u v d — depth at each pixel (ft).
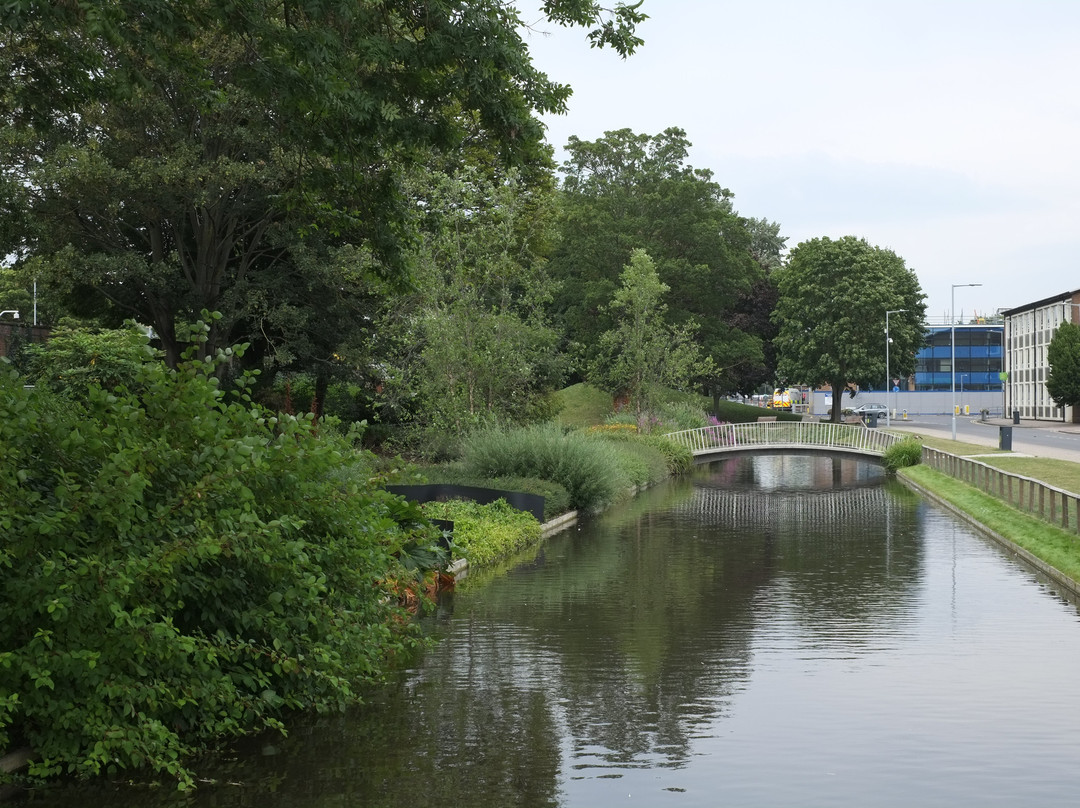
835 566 72.74
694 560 75.82
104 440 29.17
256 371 33.86
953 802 26.99
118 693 26.73
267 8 47.24
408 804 26.61
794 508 120.06
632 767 29.71
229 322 120.37
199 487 28.71
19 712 27.40
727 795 27.50
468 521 79.46
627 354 196.65
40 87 52.90
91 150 106.22
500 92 45.65
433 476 101.65
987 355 452.35
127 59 46.68
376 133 48.78
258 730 32.76
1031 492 90.22
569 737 32.58
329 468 34.81
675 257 263.29
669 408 205.87
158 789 27.58
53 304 128.98
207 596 31.04
